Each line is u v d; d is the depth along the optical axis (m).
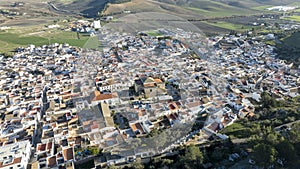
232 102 122.56
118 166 83.31
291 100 131.75
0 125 113.62
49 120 115.75
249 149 87.62
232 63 185.12
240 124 106.38
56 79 162.75
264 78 164.25
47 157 92.25
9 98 140.50
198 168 80.19
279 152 76.25
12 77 174.62
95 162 87.00
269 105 123.06
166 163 81.88
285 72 171.25
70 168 86.44
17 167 86.38
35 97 139.25
